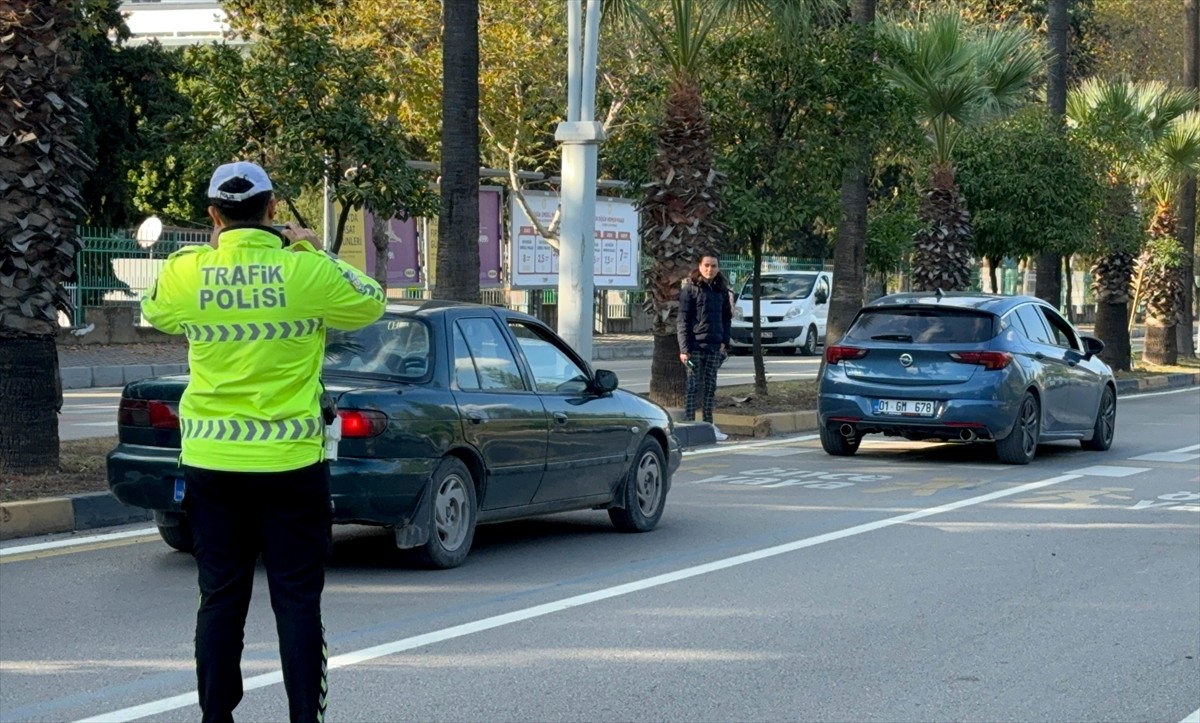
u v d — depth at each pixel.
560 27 48.38
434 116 46.28
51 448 16.06
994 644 10.85
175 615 11.22
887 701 9.30
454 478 12.97
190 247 7.41
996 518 16.77
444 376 12.95
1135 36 73.25
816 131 28.45
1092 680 9.91
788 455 23.00
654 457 15.80
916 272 38.03
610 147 40.53
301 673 7.28
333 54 28.16
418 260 47.56
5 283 15.62
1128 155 43.38
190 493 7.32
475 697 9.17
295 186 28.14
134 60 44.94
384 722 8.62
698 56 26.53
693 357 24.55
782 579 13.07
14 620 11.02
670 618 11.46
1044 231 41.03
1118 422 30.94
